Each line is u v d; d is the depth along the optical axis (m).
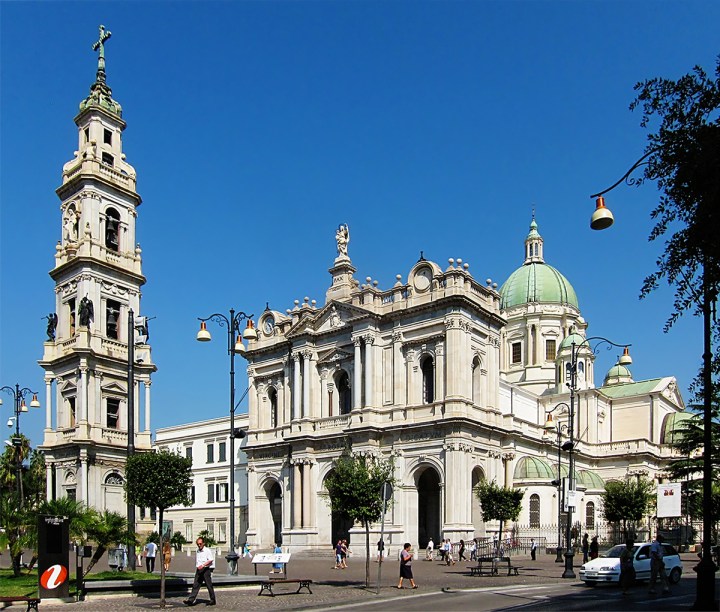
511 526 77.50
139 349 82.38
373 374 77.94
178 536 65.75
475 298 77.62
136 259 85.06
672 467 73.19
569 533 49.88
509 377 119.50
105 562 59.34
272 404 91.94
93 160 82.44
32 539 42.75
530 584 44.09
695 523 91.31
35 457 108.56
